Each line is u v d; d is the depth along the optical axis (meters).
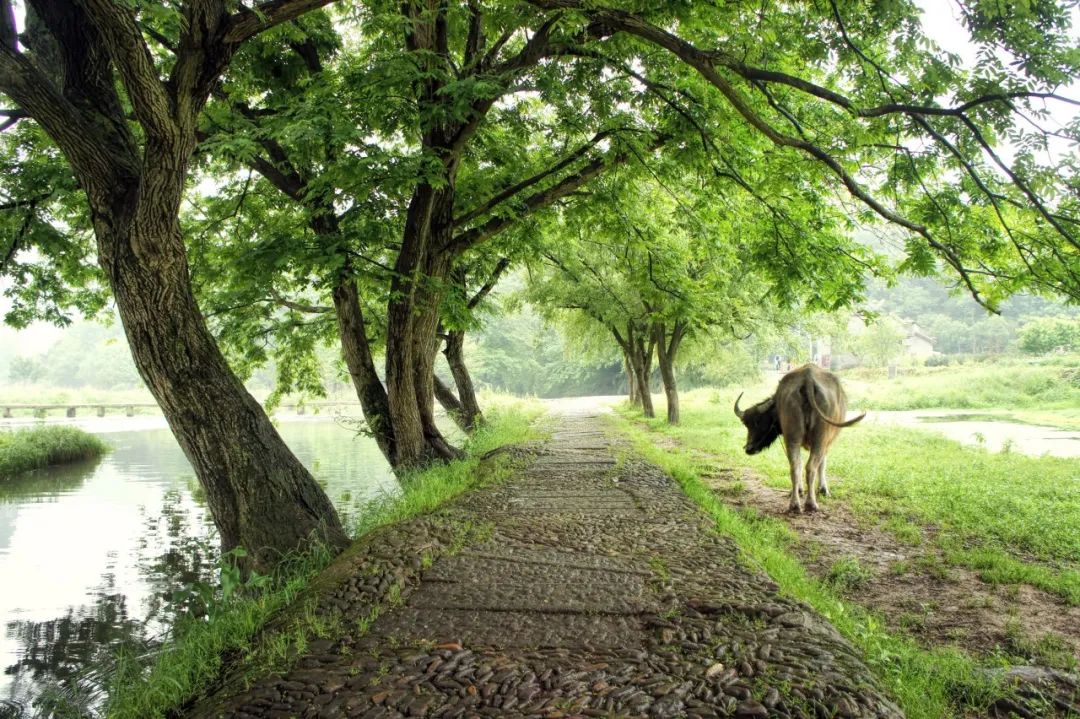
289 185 9.27
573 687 3.30
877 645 3.82
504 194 9.39
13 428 30.42
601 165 9.26
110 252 5.23
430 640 3.97
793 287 9.38
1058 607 4.79
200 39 4.81
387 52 7.89
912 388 33.78
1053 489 8.53
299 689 3.42
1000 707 3.30
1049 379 31.11
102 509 12.79
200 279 11.38
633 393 32.47
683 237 14.42
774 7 6.39
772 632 3.87
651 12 6.45
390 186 7.53
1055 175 5.29
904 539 6.64
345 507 10.95
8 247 8.67
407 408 10.59
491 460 11.74
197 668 3.95
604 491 8.77
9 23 4.86
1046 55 4.95
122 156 5.37
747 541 6.15
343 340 11.29
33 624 6.70
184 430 5.67
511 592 4.73
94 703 4.75
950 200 6.99
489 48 9.54
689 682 3.30
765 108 8.55
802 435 8.09
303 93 8.20
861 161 7.45
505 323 70.19
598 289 20.86
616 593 4.65
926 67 5.49
